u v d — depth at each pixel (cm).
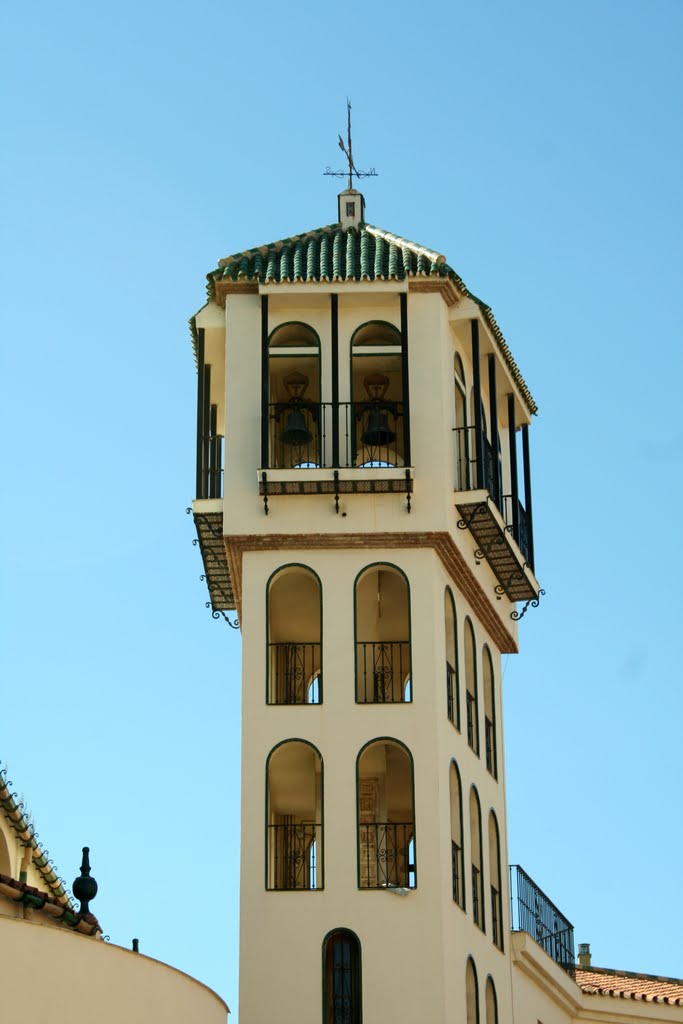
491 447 4922
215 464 4966
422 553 4659
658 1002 5441
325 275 4766
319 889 4391
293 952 4338
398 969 4325
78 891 3491
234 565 4747
